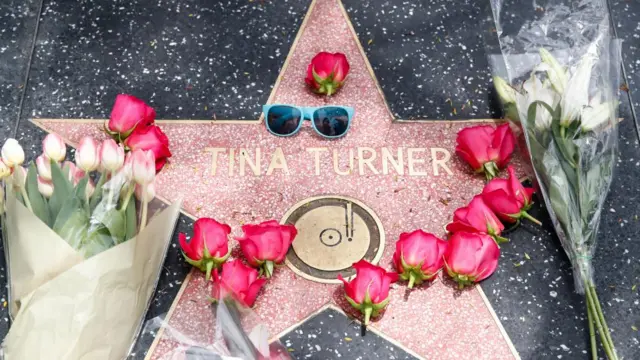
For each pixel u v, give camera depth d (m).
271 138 1.77
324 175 1.71
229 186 1.69
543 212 1.69
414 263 1.52
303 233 1.63
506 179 1.66
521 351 1.52
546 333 1.54
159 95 1.83
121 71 1.88
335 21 1.99
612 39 1.81
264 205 1.67
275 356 1.47
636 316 1.58
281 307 1.54
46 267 1.38
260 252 1.52
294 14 2.00
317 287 1.57
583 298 1.59
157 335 1.51
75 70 1.88
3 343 1.43
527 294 1.58
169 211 1.51
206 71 1.88
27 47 1.91
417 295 1.57
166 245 1.55
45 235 1.37
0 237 1.61
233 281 1.47
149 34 1.95
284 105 1.75
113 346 1.45
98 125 1.78
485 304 1.57
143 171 1.45
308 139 1.77
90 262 1.36
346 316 1.54
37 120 1.79
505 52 1.81
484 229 1.58
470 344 1.52
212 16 1.98
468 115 1.83
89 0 2.00
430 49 1.94
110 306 1.41
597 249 1.66
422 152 1.76
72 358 1.40
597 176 1.62
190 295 1.56
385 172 1.72
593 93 1.68
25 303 1.40
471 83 1.88
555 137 1.63
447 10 2.02
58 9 1.99
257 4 2.01
